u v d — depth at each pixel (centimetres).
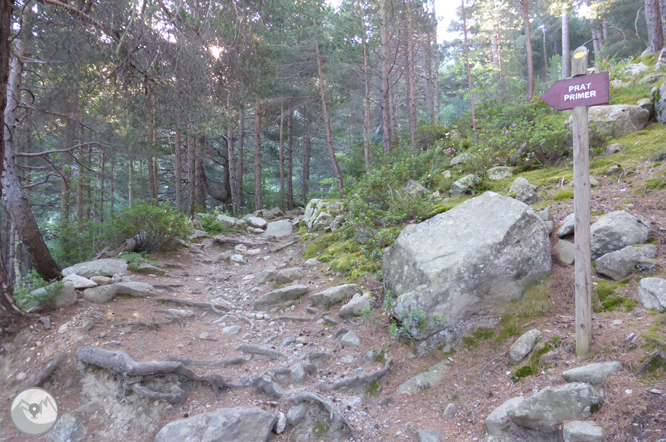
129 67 729
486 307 453
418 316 453
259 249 1057
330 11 1388
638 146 700
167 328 547
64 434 370
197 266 920
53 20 627
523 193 658
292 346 519
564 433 286
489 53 2491
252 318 617
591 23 2130
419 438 340
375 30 1387
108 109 859
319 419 382
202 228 1262
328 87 1669
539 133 790
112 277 730
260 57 830
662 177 569
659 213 501
